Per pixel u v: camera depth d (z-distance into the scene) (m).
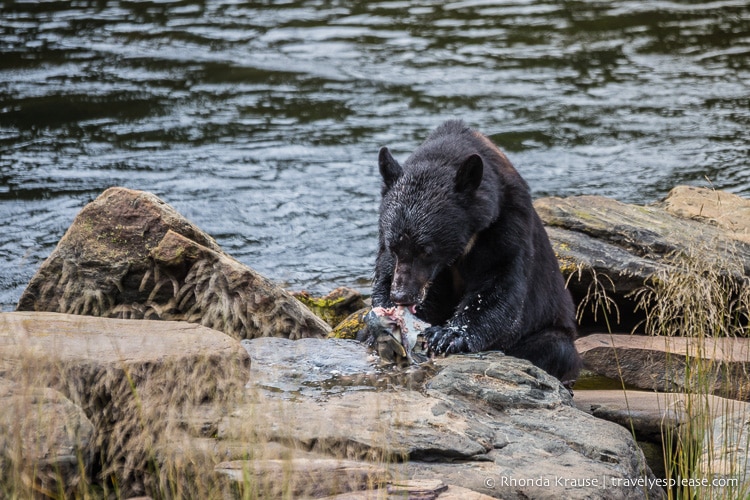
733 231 13.85
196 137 23.25
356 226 18.44
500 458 7.68
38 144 22.34
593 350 12.60
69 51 29.97
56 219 17.92
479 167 10.11
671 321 10.66
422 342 10.27
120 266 10.87
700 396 8.80
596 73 28.91
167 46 30.84
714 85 27.84
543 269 11.38
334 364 9.23
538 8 36.16
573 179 20.95
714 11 35.69
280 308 11.05
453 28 33.56
